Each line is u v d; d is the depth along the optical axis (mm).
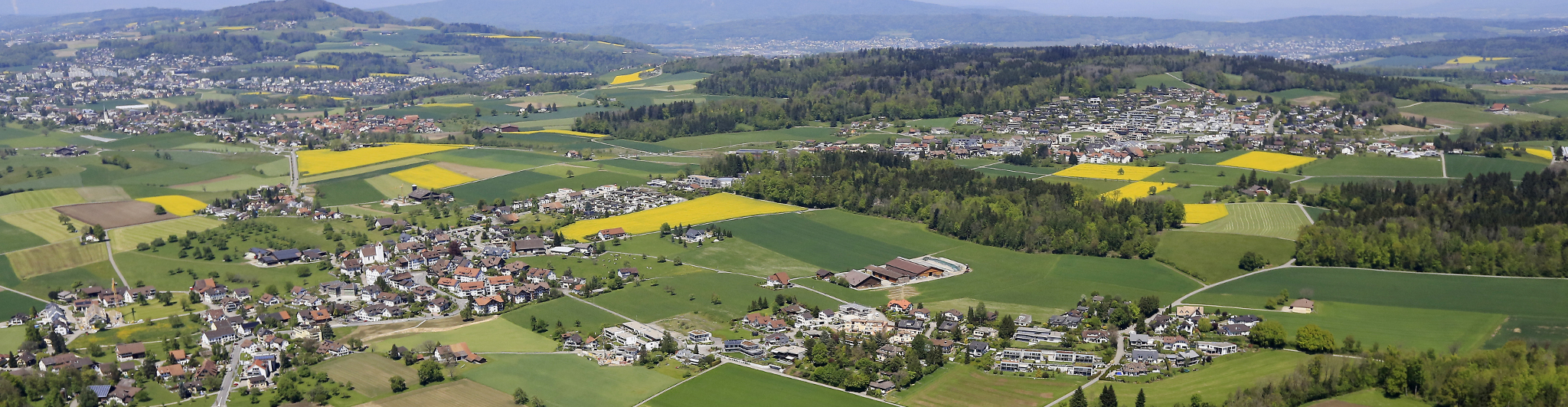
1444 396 199250
